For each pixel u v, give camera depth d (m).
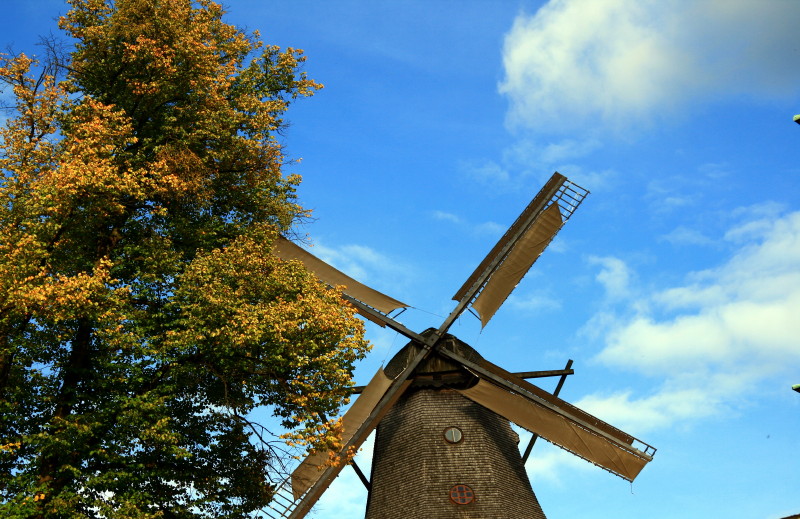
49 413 21.44
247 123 26.86
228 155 25.64
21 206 21.14
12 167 21.61
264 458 23.16
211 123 25.02
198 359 22.06
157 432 20.28
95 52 24.72
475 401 30.98
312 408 21.66
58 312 19.34
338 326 21.81
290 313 21.53
